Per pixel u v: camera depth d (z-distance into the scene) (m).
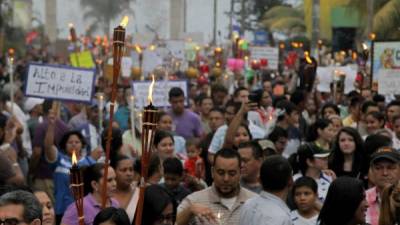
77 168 10.72
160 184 15.71
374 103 22.38
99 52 54.97
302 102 25.81
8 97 30.27
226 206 13.74
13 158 19.05
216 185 13.70
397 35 65.50
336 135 18.11
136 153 20.23
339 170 17.53
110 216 11.60
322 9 79.25
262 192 12.86
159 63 40.16
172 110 23.95
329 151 18.00
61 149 19.72
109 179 14.72
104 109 28.41
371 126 21.23
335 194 11.91
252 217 12.64
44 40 104.38
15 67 54.66
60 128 21.89
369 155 17.39
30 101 26.19
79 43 76.94
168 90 26.53
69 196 19.09
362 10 69.62
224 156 13.60
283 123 22.67
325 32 79.56
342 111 28.80
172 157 16.56
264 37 69.81
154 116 10.51
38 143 20.91
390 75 27.12
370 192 14.44
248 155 15.43
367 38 61.09
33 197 10.32
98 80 36.50
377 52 27.45
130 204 15.21
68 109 30.27
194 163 20.28
